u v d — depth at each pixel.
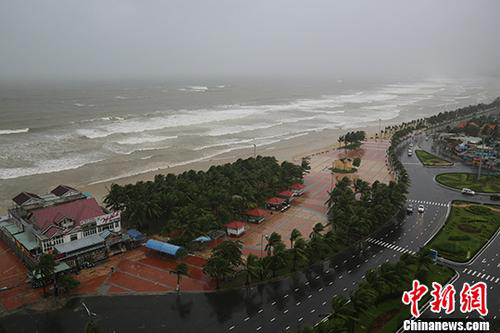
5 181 146.38
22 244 89.12
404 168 166.50
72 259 88.12
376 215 106.25
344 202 109.88
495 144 198.88
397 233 106.69
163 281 83.38
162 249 92.00
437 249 96.44
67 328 68.38
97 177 153.88
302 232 107.44
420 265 80.50
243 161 151.12
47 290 79.69
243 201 112.69
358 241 101.62
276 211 122.31
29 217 93.81
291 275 85.56
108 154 186.25
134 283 82.56
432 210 123.69
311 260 90.31
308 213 120.81
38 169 161.62
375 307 73.12
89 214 95.62
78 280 83.50
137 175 157.25
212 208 110.31
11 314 72.06
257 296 78.12
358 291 67.44
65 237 89.44
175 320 70.62
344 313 62.78
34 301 76.06
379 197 113.12
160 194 113.12
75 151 189.62
